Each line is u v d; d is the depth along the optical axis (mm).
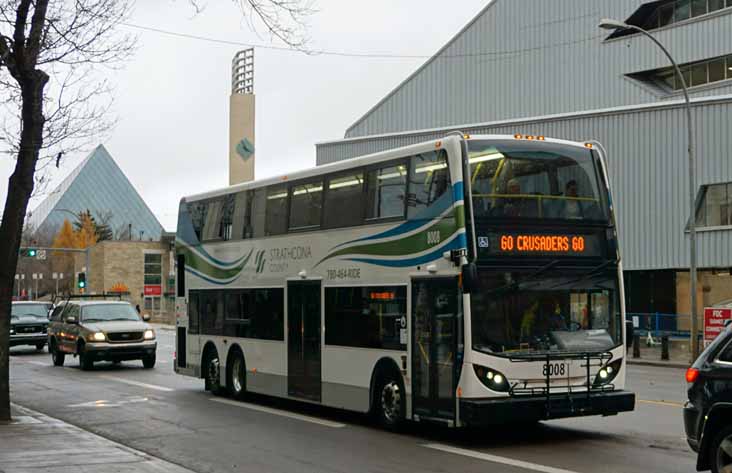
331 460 11531
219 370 19422
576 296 12711
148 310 86938
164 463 10961
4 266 15086
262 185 17969
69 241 116875
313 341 15797
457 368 12047
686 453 11633
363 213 14578
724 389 8742
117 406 17906
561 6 53875
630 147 43031
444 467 10883
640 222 42594
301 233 16359
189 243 21109
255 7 12719
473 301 12016
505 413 11859
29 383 22938
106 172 174750
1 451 11844
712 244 40250
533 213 12609
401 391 13453
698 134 40875
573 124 45062
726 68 46906
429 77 59469
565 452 11828
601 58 52062
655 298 43000
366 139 56844
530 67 55062
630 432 13500
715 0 47750
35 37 14320
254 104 95562
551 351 12375
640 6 50219
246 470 10953
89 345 26703
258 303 17812
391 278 13727
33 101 14742
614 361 12812
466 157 12414
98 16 14969
